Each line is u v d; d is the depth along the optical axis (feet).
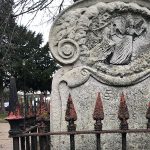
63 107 4.59
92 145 4.52
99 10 4.67
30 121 4.77
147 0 4.70
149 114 3.95
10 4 10.14
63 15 4.69
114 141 4.52
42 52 31.53
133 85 4.63
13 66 28.37
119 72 4.61
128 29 4.72
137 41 4.73
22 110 4.62
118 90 4.61
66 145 4.54
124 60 4.69
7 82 32.94
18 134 3.74
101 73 4.61
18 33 12.54
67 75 4.62
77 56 4.64
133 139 4.53
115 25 4.71
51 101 4.62
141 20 4.74
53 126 4.58
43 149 3.98
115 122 4.56
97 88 4.61
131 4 4.70
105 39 4.69
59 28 4.68
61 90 4.62
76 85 4.59
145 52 4.73
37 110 4.72
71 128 3.81
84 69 4.61
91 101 4.59
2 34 10.71
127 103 4.59
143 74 4.63
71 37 4.66
